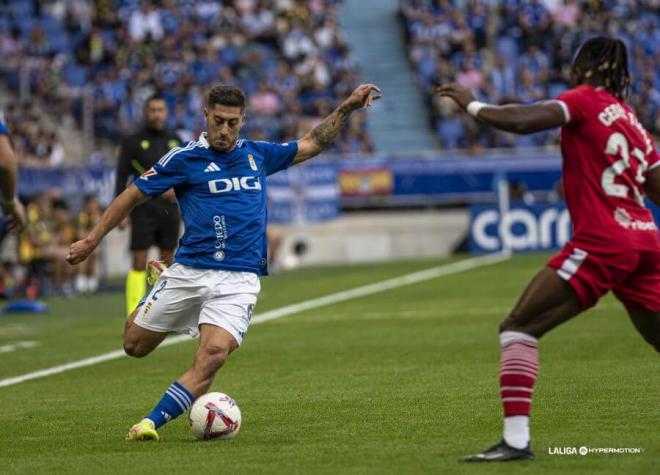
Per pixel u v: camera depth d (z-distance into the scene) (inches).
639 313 901.2
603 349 1585.9
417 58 4872.0
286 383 1381.6
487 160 3833.7
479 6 5029.5
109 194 3405.5
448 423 1068.5
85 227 3144.7
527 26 4916.3
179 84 4416.8
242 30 4886.8
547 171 3828.7
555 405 1144.8
